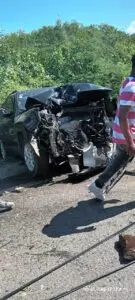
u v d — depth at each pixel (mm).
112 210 6125
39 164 8242
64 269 4688
